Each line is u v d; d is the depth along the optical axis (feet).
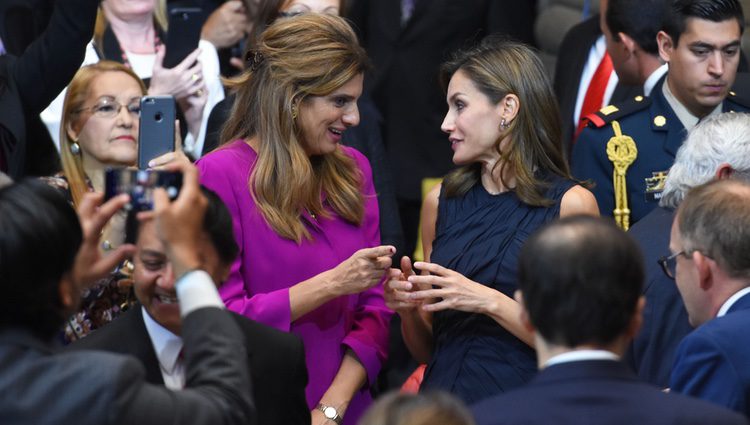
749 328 32.42
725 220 33.53
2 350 26.94
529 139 40.96
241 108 42.65
